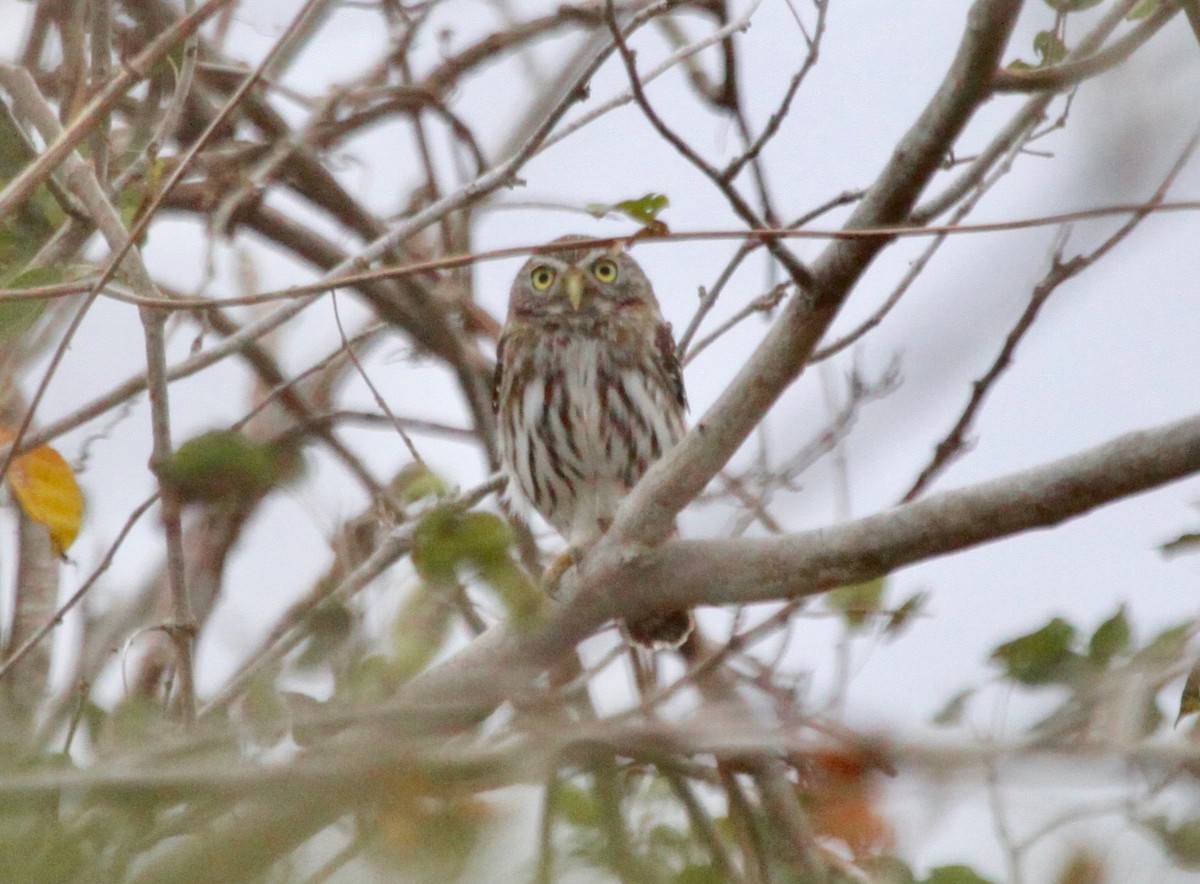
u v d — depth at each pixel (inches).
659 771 389.7
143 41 543.5
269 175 604.1
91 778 278.5
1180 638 333.7
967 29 327.6
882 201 350.3
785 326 373.4
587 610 407.2
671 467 402.6
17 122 471.8
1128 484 359.9
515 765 285.3
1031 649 341.4
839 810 334.3
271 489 353.7
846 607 401.7
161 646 521.3
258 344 567.8
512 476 590.2
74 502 447.8
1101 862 339.6
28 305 410.6
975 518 374.9
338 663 318.7
